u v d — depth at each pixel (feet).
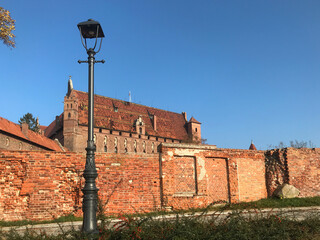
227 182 54.70
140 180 46.93
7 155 42.01
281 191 54.90
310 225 26.32
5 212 40.68
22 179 42.06
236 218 24.97
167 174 48.47
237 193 54.49
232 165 55.31
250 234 22.90
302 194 55.88
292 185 55.57
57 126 265.54
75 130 239.71
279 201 52.90
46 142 196.24
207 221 25.67
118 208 44.86
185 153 51.06
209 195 51.93
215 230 23.02
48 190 42.60
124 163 46.65
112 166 45.98
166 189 47.75
